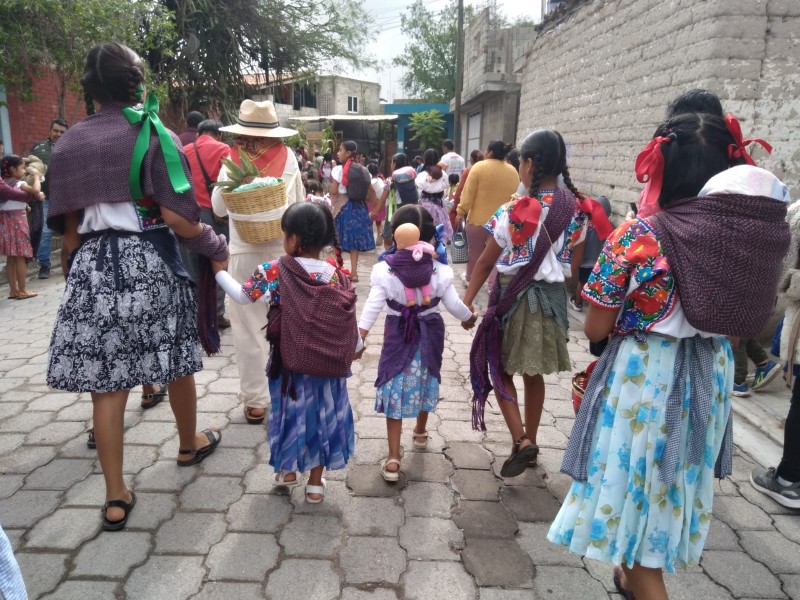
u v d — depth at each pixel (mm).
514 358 2910
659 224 1697
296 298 2588
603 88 6734
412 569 2387
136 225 2523
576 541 1852
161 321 2562
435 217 8625
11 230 6426
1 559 1120
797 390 2826
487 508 2822
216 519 2674
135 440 3367
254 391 3570
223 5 15000
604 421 1814
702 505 1830
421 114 23734
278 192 3307
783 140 4703
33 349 4934
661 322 1727
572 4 7609
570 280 6656
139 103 2611
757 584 2359
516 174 6496
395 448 3012
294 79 18141
